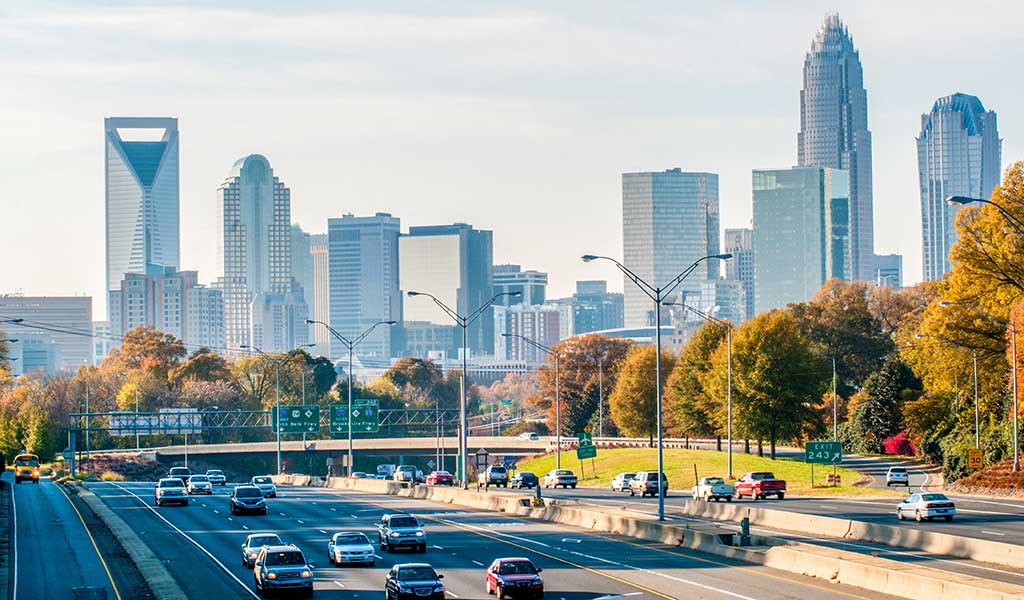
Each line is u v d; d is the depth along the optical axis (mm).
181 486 179125
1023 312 174250
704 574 98875
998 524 125750
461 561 110750
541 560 109938
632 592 90438
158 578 102438
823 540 119500
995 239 191500
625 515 136375
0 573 109000
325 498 196625
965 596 79375
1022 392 174750
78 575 107875
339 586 97938
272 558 96375
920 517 131625
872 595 86750
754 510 138625
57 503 181500
